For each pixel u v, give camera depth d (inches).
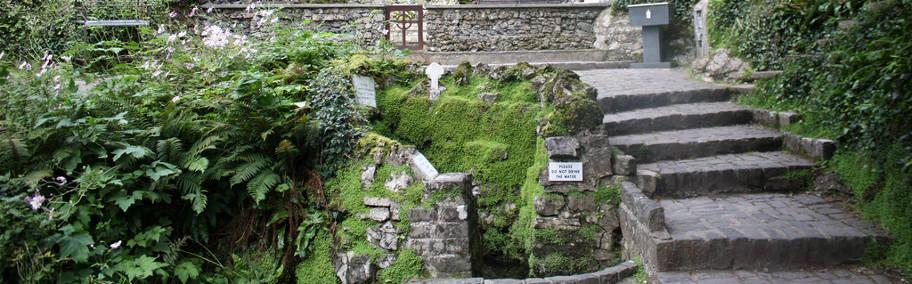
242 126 188.4
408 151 187.3
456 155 223.5
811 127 235.9
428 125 225.9
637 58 436.8
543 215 202.2
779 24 294.8
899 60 179.2
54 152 166.9
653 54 404.5
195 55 251.0
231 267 182.1
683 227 175.6
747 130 253.6
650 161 229.0
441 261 179.0
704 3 368.5
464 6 472.4
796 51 277.6
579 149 202.1
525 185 215.9
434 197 180.1
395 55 277.9
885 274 158.7
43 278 148.7
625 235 193.9
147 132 179.5
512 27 475.5
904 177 178.1
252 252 185.5
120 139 176.1
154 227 171.0
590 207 201.6
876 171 191.5
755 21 310.8
